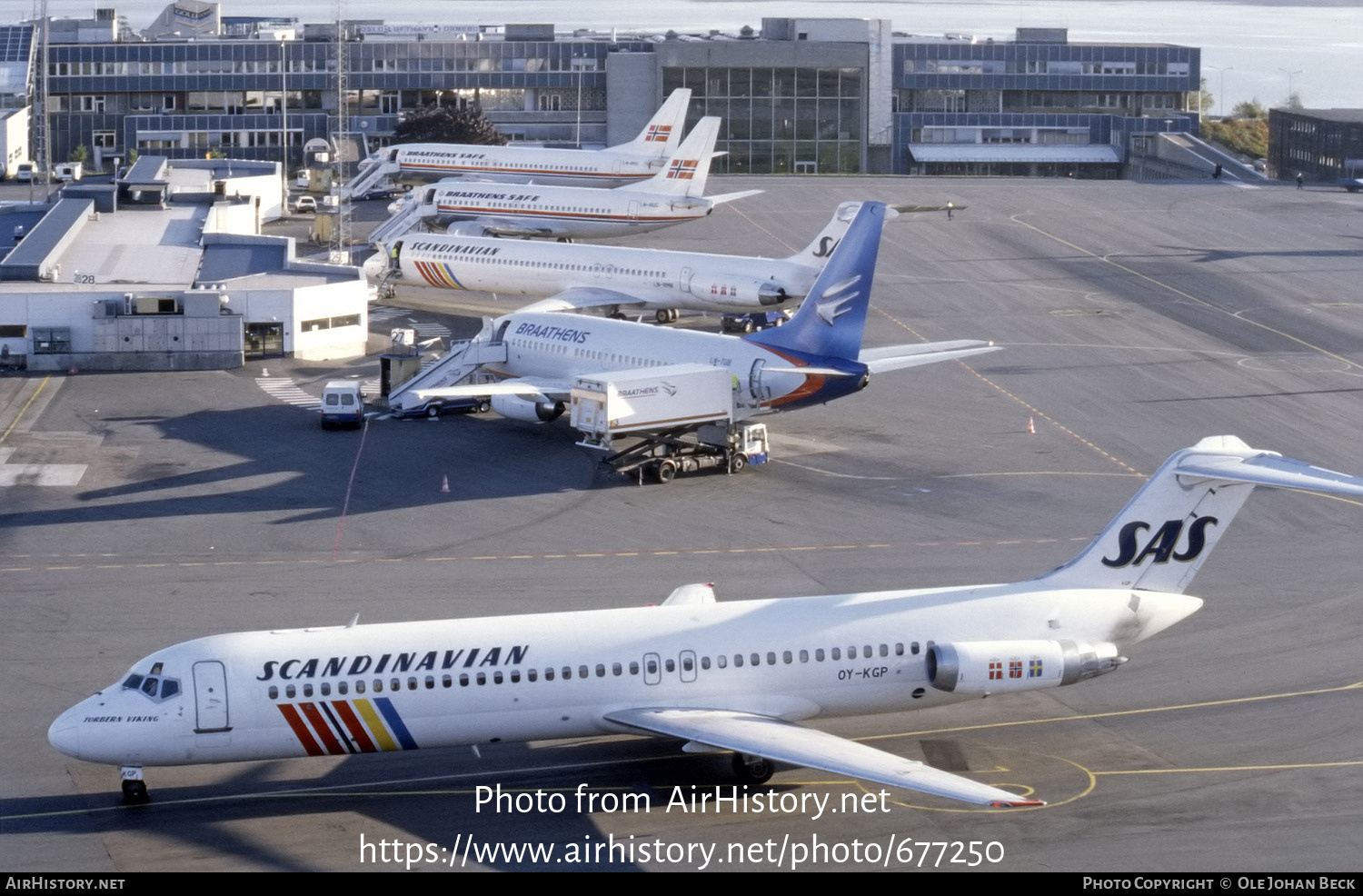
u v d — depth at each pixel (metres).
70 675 48.16
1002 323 108.88
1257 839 37.72
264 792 40.25
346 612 54.16
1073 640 41.84
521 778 41.31
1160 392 89.94
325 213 139.75
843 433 80.62
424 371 85.19
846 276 71.50
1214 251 135.38
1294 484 40.22
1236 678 48.84
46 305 92.94
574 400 71.25
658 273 101.88
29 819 38.53
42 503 67.25
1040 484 71.44
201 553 60.91
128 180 138.62
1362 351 101.06
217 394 88.12
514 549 61.84
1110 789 40.66
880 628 40.97
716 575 58.62
